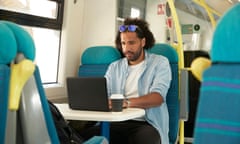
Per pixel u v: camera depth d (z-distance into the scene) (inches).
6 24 35.3
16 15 119.6
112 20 148.8
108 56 132.0
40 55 134.4
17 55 34.7
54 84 140.9
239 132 24.5
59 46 142.5
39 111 37.5
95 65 135.3
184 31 158.6
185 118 108.0
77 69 150.5
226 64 25.8
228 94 25.1
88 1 154.1
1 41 33.1
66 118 73.1
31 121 36.9
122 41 109.6
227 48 25.1
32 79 36.9
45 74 138.3
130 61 110.3
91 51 136.9
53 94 135.7
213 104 25.8
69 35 143.6
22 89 35.9
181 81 108.9
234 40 24.6
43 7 131.4
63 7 140.8
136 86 105.9
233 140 24.7
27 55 35.4
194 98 148.3
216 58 26.0
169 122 109.3
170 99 110.0
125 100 92.6
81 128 101.0
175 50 113.4
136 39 107.5
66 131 61.1
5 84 33.3
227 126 25.0
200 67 29.0
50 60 139.9
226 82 25.4
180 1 155.9
